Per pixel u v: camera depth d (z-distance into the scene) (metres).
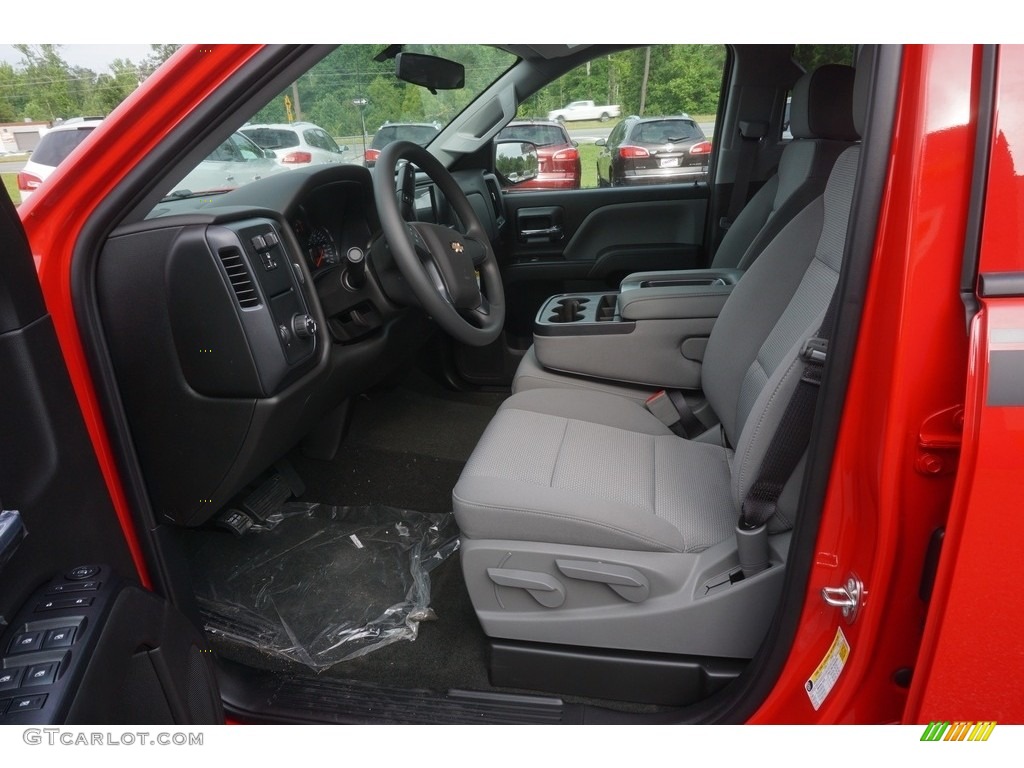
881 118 0.77
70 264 1.12
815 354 1.03
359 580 1.74
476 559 1.28
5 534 0.74
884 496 0.82
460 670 1.47
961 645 0.80
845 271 0.83
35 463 0.83
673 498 1.33
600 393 1.77
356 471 2.14
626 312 1.80
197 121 1.08
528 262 2.87
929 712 0.83
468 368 2.68
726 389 1.56
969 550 0.76
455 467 2.17
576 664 1.30
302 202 1.59
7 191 0.83
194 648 1.00
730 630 1.21
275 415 1.37
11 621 0.78
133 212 1.18
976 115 0.72
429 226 1.53
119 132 1.07
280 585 1.73
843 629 0.95
